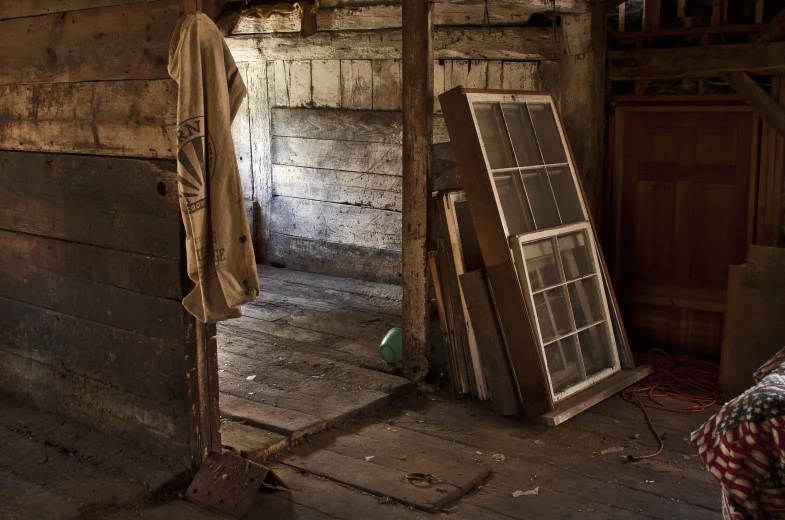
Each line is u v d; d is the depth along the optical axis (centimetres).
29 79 383
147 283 349
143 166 340
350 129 716
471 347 449
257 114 786
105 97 350
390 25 657
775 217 483
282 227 789
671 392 470
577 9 497
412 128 452
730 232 503
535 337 419
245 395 449
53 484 342
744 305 444
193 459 353
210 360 353
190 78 311
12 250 411
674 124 514
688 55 494
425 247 461
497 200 416
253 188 806
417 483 355
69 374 397
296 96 754
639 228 538
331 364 502
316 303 654
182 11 315
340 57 703
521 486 356
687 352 530
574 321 452
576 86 525
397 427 420
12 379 427
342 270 748
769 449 165
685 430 417
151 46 327
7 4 386
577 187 482
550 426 420
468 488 352
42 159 385
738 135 491
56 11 365
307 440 402
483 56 593
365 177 716
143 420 367
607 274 484
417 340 473
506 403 430
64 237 383
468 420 430
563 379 440
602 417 435
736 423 169
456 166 479
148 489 340
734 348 448
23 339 416
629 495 347
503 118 445
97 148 358
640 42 520
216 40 316
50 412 409
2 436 387
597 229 542
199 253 318
